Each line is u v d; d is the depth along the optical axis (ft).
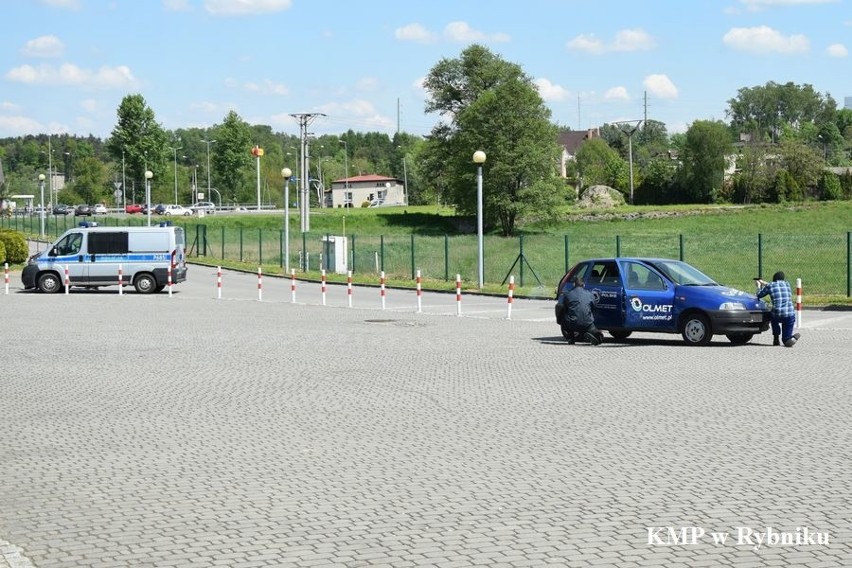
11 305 105.60
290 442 34.01
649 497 25.90
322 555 21.26
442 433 35.37
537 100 307.17
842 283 133.18
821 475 28.17
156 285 128.36
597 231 317.63
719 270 158.20
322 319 87.71
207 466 30.32
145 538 22.72
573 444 33.09
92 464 30.81
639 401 41.86
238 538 22.62
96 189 533.96
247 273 179.63
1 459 31.63
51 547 22.09
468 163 310.45
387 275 163.32
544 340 69.26
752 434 34.35
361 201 625.82
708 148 409.69
